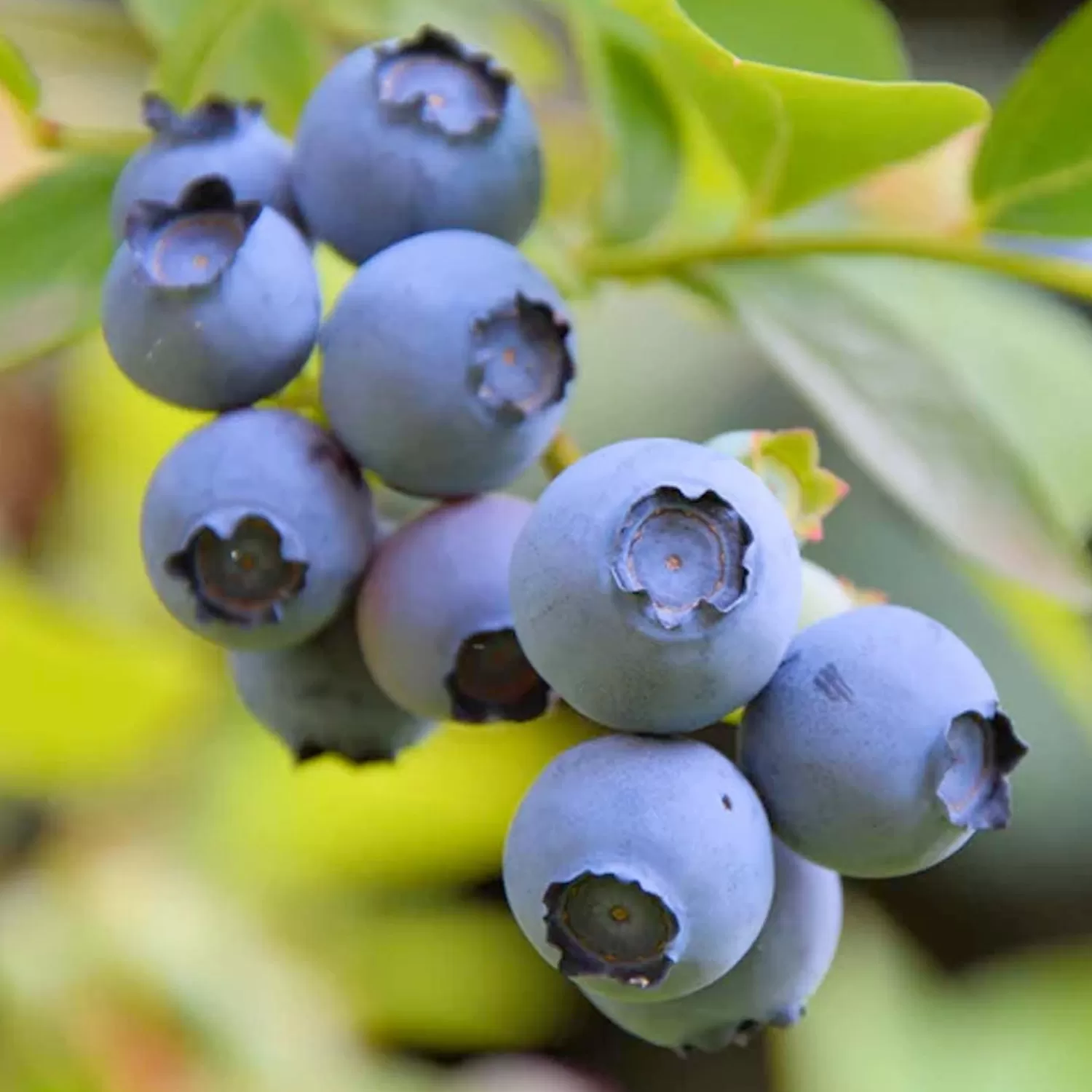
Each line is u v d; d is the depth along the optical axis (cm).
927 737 29
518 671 30
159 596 30
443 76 31
